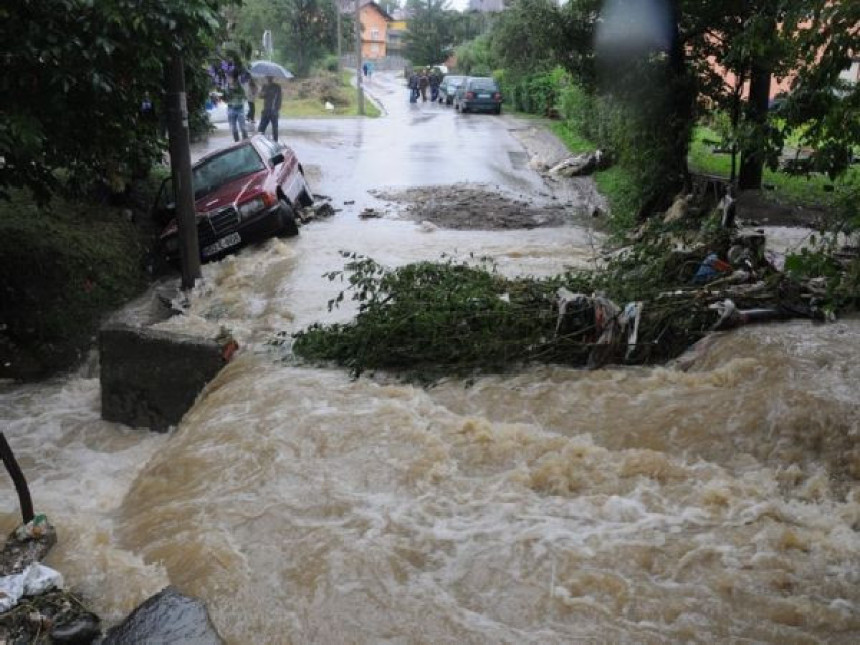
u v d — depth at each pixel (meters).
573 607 4.34
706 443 5.87
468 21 66.12
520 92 37.06
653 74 14.33
